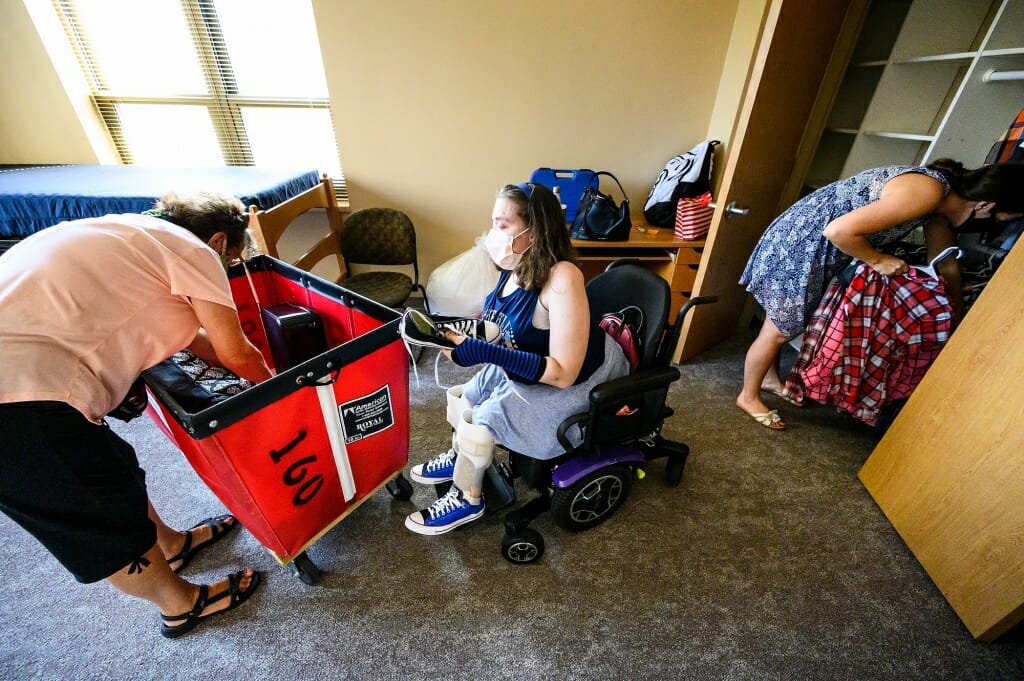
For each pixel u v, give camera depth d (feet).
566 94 7.61
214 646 3.45
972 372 3.68
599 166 8.34
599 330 3.68
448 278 7.45
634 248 7.52
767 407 6.42
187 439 2.67
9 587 3.83
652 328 3.58
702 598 3.87
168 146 8.22
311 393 2.90
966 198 3.84
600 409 3.45
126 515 2.78
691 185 7.46
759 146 5.78
